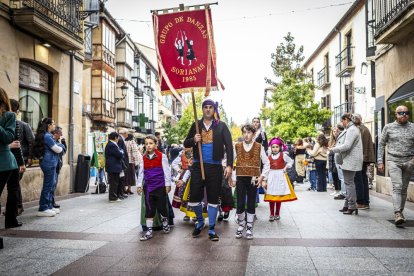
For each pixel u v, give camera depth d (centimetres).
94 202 1016
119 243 545
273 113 2712
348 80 2469
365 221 703
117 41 3038
